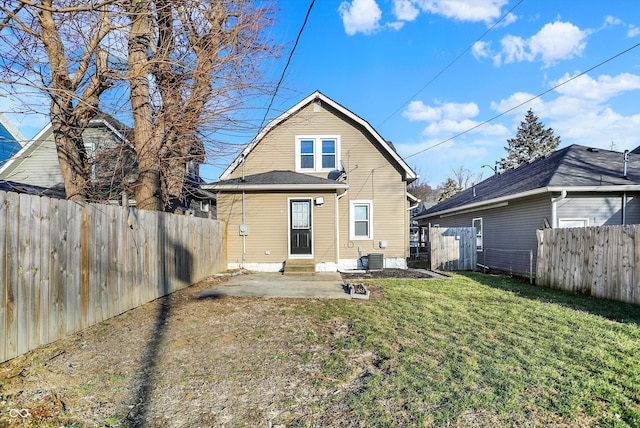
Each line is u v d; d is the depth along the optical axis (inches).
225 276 378.6
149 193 302.4
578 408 105.0
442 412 102.5
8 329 135.0
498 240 511.2
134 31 278.8
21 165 549.3
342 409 104.7
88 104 227.5
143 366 134.7
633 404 107.4
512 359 142.9
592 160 473.1
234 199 454.0
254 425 96.2
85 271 181.3
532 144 1792.6
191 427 94.9
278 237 451.8
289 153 513.0
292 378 125.7
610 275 269.0
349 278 400.2
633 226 251.4
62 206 165.3
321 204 450.6
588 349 154.9
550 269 332.8
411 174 506.6
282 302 253.3
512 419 99.1
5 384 116.5
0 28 199.8
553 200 392.8
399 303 252.7
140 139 300.5
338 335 175.8
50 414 99.6
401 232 510.0
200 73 295.3
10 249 136.3
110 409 103.3
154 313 216.2
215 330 182.5
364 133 512.7
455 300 265.3
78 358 141.4
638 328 187.6
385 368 134.5
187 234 320.8
